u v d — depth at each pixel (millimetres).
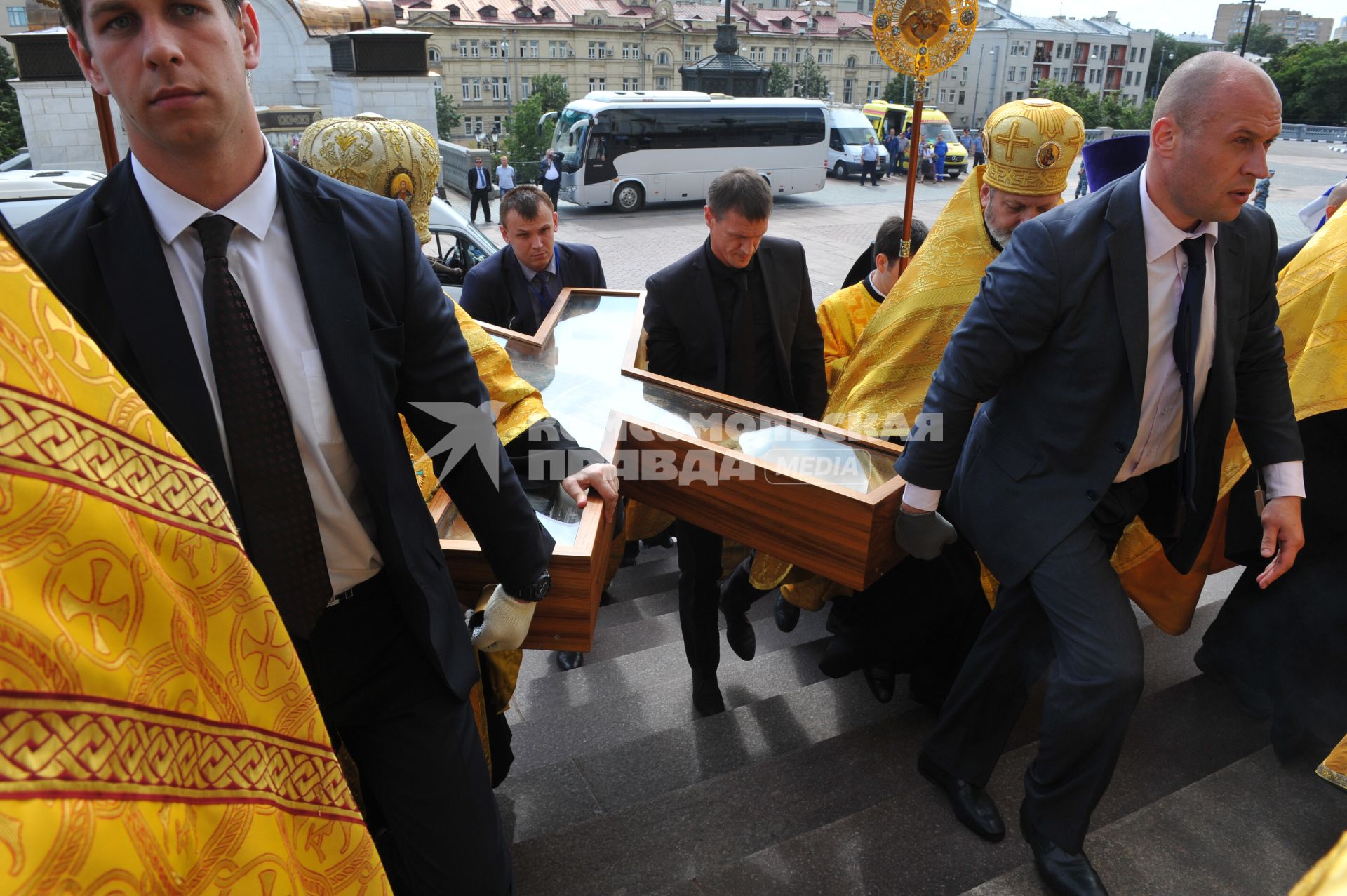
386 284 1363
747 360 3090
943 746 2170
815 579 2758
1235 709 2648
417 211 2275
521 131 29250
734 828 2227
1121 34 96750
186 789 792
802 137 23469
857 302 3682
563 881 2066
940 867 2043
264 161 1270
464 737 1517
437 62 43906
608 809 2438
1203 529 2102
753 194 2842
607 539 2039
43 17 14719
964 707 2125
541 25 69250
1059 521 1975
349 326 1292
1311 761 2295
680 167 22594
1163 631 2787
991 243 2809
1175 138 1746
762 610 3840
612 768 2592
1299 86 75562
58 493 690
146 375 1199
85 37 1118
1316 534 2393
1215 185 1719
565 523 1891
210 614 850
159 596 770
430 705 1479
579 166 21812
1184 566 2166
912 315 2842
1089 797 1855
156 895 735
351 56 17031
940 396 2014
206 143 1146
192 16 1108
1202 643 2818
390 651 1458
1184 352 1888
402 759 1471
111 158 2609
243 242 1246
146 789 738
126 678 728
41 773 647
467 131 69750
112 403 760
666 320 3041
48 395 701
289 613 1313
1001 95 92688
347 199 1368
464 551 1826
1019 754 2422
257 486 1262
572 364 2801
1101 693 1812
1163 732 2555
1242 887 1915
